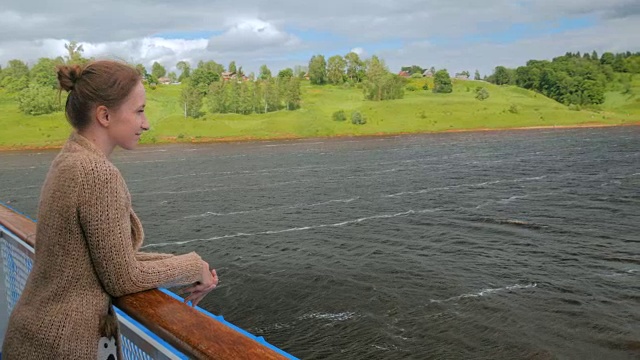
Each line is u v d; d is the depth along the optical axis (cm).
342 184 6291
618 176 6134
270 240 3697
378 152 10100
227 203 5238
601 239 3500
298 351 1955
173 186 6519
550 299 2408
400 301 2419
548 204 4712
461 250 3312
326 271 2920
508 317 2205
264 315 2323
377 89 19062
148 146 13112
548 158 8125
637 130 13512
